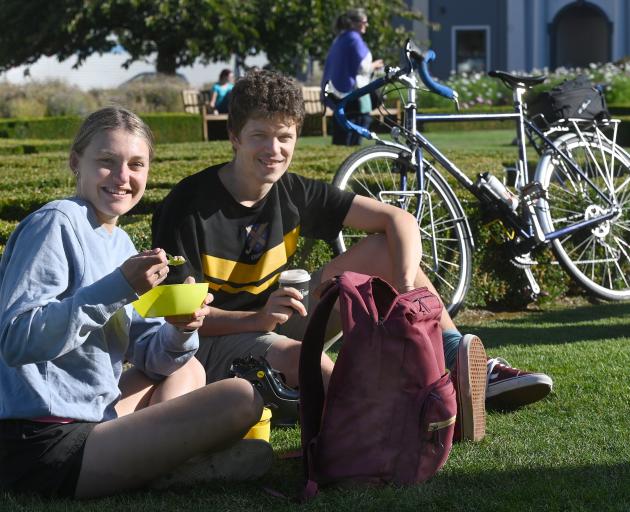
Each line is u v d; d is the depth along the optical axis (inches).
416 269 133.0
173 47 904.9
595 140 229.1
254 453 105.3
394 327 100.6
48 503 96.7
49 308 91.0
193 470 104.0
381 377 101.2
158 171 285.1
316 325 103.8
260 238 127.9
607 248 227.3
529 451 116.6
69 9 850.1
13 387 96.6
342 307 101.0
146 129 100.9
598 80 788.0
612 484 104.3
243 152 123.3
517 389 134.1
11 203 220.5
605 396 140.8
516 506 97.7
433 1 1194.6
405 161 192.5
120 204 99.3
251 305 129.7
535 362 161.0
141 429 98.0
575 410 134.6
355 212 134.5
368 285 103.0
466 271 198.1
